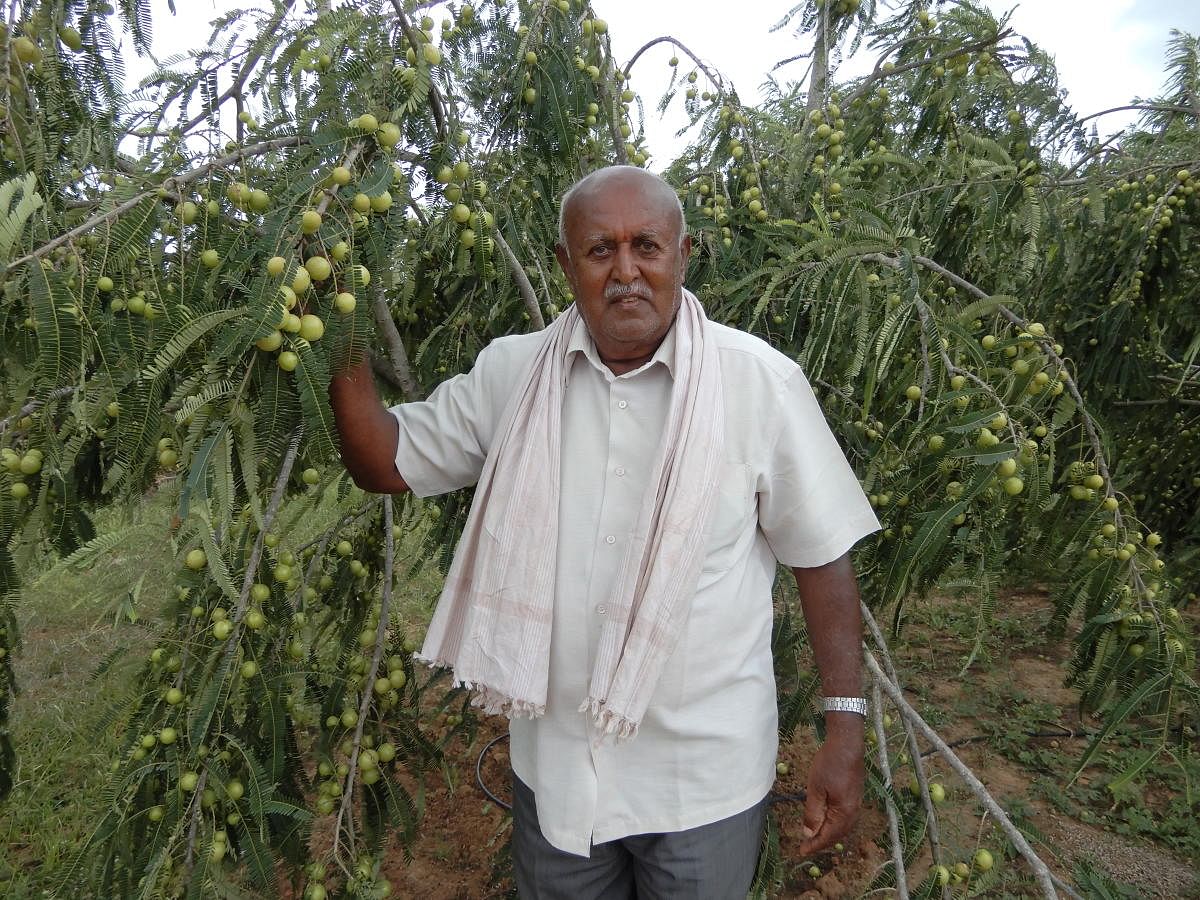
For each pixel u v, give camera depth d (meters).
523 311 2.47
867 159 2.52
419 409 1.55
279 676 1.58
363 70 1.36
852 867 2.77
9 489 1.23
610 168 1.28
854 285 1.75
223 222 1.24
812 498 1.35
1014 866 2.64
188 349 1.15
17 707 3.48
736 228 2.49
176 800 1.42
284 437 1.14
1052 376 1.62
